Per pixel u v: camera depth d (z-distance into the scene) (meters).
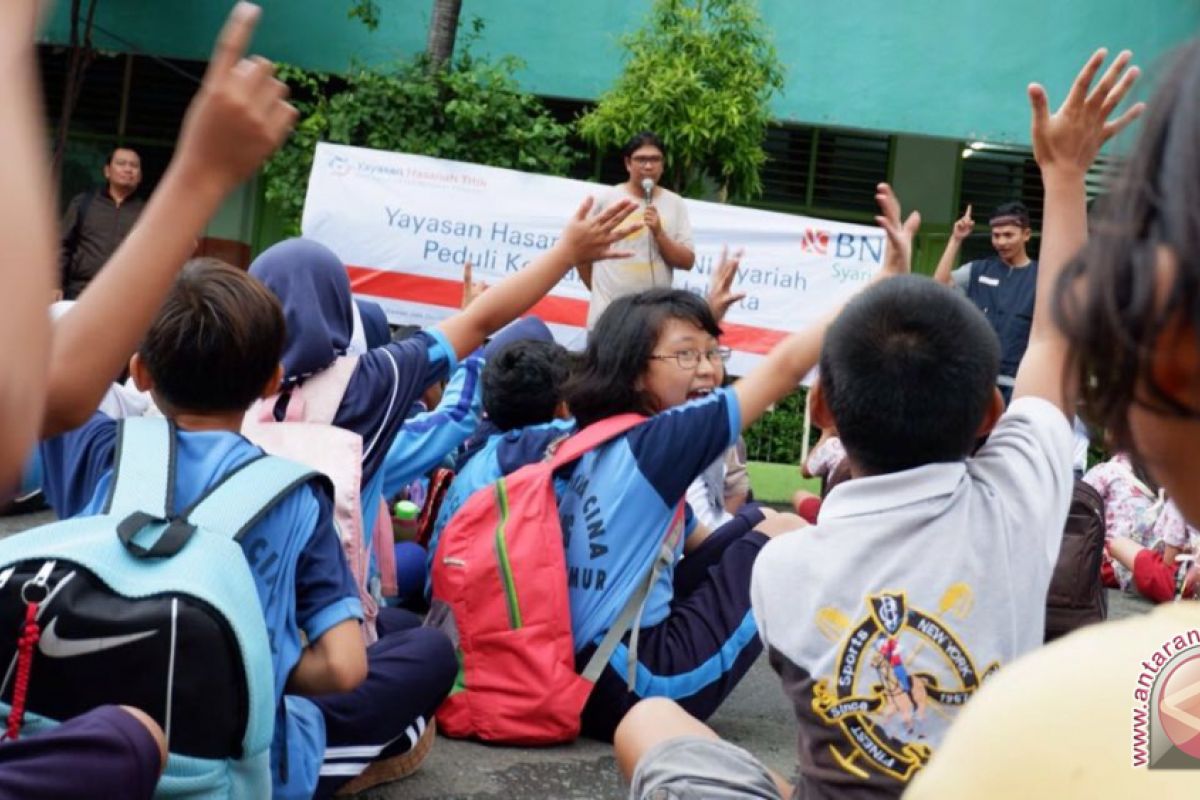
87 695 1.99
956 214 10.95
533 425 4.23
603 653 3.42
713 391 3.62
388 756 3.09
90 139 10.26
